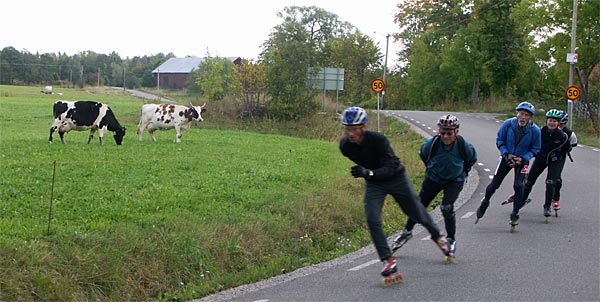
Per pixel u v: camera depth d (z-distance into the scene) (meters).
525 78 54.56
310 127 40.47
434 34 67.06
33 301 7.18
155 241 9.12
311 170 17.48
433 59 73.56
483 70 59.81
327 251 10.68
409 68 76.75
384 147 7.14
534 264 8.39
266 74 41.88
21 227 9.11
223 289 8.30
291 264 9.50
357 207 12.80
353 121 6.96
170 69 114.19
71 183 13.21
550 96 52.12
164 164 17.12
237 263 9.51
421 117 43.03
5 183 12.65
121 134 22.69
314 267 9.00
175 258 8.88
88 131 28.02
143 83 122.88
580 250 9.15
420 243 9.88
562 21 39.03
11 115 36.78
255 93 42.47
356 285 7.70
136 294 8.16
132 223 9.96
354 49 81.88
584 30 38.53
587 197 13.88
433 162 8.34
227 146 23.86
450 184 8.41
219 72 60.78
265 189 13.91
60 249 8.22
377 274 8.20
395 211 12.81
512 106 57.53
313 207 12.18
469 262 8.55
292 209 11.97
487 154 23.30
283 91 41.66
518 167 10.12
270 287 7.96
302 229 11.30
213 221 10.59
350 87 81.56
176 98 79.88
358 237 11.38
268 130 39.34
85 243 8.57
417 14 69.06
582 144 28.47
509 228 10.81
